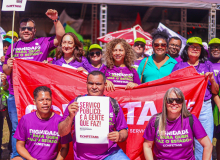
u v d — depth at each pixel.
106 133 3.19
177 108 3.35
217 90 4.39
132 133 4.09
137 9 18.95
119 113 3.45
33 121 3.72
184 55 4.65
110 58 4.35
